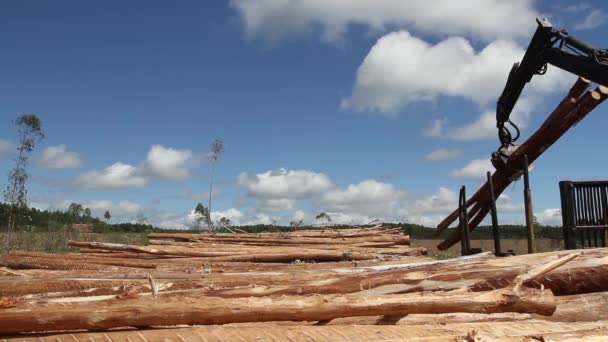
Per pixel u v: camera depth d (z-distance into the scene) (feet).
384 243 50.80
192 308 12.83
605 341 11.51
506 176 34.24
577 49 28.07
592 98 28.68
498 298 14.03
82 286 19.72
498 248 30.94
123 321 12.44
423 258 32.32
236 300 13.25
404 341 11.92
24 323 11.87
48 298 13.82
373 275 17.01
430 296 14.02
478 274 16.97
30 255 35.32
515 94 32.53
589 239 27.61
